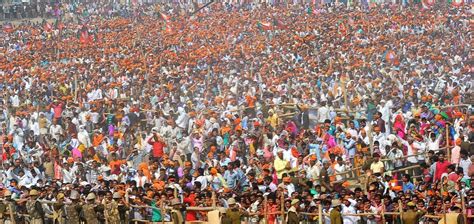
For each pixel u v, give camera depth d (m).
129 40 136.88
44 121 85.56
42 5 180.75
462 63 105.38
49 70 117.00
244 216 55.62
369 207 55.44
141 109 84.56
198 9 158.62
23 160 72.81
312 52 114.25
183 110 80.44
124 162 70.69
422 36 122.56
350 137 68.69
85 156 76.06
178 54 119.69
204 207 57.16
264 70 102.12
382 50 111.44
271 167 66.94
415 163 66.44
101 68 113.94
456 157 65.19
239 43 126.56
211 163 68.50
